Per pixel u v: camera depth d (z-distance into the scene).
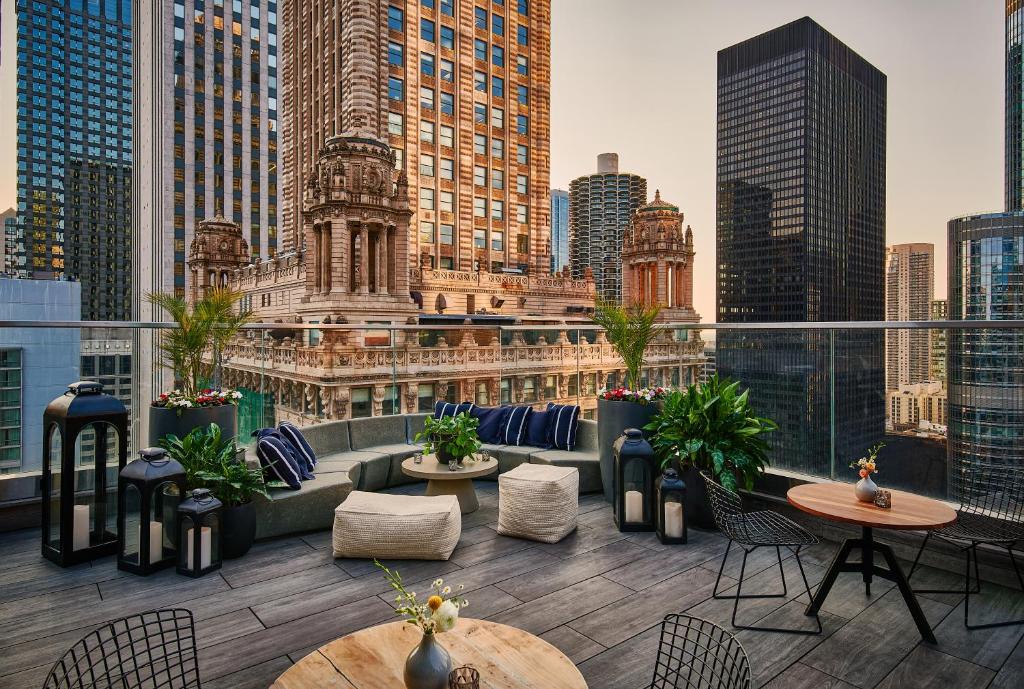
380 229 33.50
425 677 2.25
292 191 48.88
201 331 7.07
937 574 5.33
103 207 141.38
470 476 6.84
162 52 77.31
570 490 6.34
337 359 21.67
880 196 156.88
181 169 78.06
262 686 3.58
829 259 136.38
